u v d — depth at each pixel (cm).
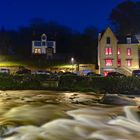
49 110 1866
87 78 3534
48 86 3531
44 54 9888
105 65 8338
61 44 12769
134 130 1479
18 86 3506
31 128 1430
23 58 9644
